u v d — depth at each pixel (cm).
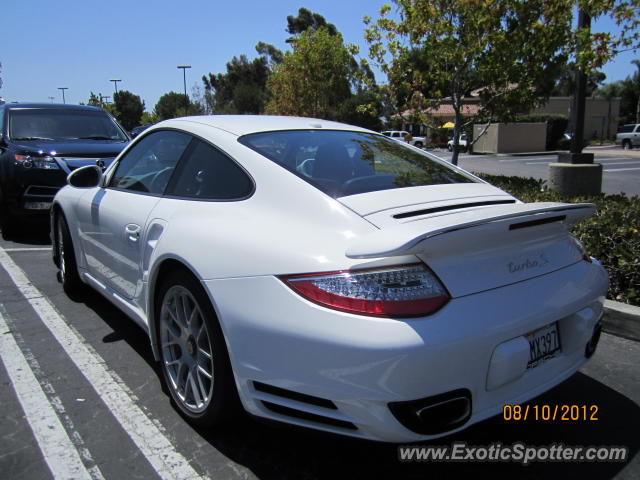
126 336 359
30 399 275
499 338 188
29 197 618
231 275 211
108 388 288
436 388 178
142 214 290
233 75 7394
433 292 183
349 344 177
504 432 256
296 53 1858
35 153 624
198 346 239
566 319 224
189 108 6406
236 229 225
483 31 750
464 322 181
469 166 2366
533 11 737
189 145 289
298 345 188
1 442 237
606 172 1920
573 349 227
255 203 233
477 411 192
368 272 184
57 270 520
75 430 247
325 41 1809
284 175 237
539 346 213
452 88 850
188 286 234
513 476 222
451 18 779
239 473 219
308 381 187
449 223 188
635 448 243
